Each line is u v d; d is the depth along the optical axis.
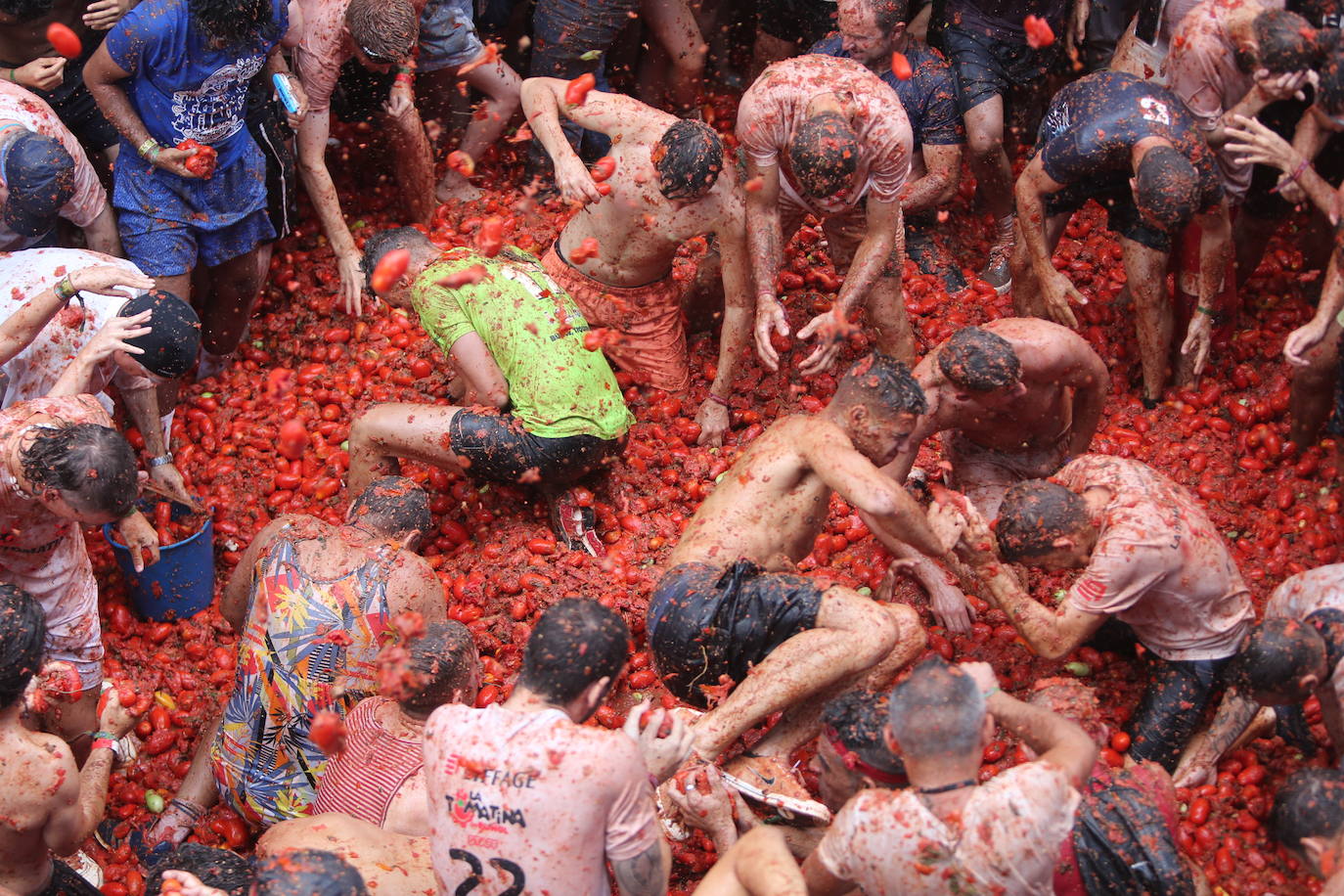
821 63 5.62
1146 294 5.96
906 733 3.52
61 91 6.25
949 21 6.89
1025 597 4.71
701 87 8.16
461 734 3.65
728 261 5.87
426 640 4.41
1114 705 5.06
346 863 3.55
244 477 6.16
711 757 4.46
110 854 4.91
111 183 6.61
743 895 3.73
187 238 6.02
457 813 3.62
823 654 4.43
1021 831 3.43
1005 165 6.88
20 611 3.85
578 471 5.63
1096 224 7.26
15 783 3.80
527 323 5.58
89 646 4.93
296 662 4.68
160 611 5.54
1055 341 5.13
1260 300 6.67
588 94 5.79
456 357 5.67
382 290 4.31
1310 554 5.55
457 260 5.71
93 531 5.88
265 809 4.78
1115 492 4.71
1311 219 6.53
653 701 5.20
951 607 5.26
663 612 4.66
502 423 5.53
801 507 4.84
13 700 3.84
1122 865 3.87
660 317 6.25
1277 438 5.98
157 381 5.09
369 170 7.55
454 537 5.80
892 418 4.66
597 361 5.68
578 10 6.89
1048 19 6.76
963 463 5.66
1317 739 4.84
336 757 4.50
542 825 3.55
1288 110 6.08
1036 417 5.32
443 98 7.26
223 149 5.95
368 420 5.68
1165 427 6.21
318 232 7.26
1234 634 4.75
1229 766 4.80
